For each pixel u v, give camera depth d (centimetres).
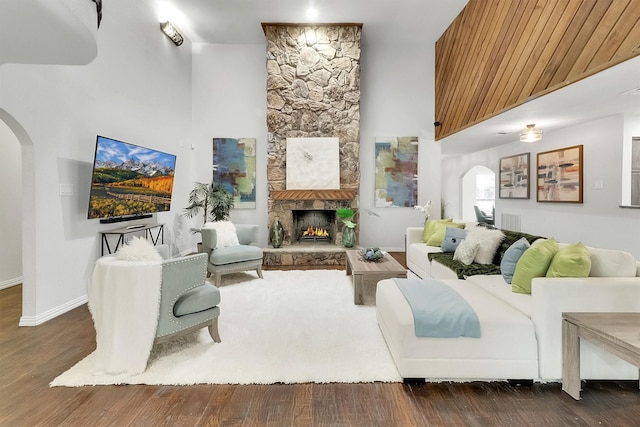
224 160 665
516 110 455
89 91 375
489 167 873
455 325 208
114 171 387
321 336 276
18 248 454
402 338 211
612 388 206
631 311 207
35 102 303
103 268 229
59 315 330
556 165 619
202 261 261
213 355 245
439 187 684
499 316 213
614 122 497
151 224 505
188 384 212
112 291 225
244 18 572
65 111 340
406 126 680
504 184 796
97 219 389
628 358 162
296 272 509
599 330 177
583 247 238
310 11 553
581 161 558
